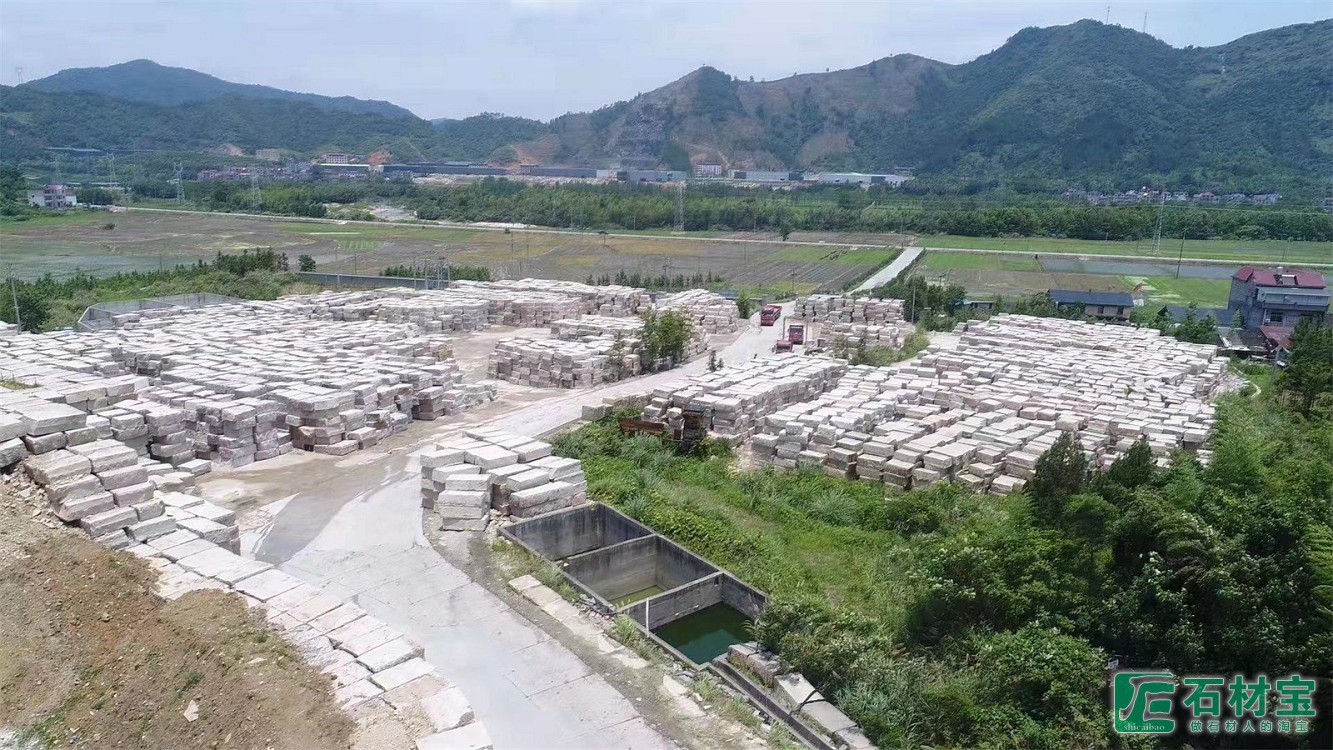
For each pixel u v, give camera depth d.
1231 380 47.69
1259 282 67.50
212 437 28.72
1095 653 17.17
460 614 19.09
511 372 43.19
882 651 18.00
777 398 36.28
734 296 73.38
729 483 29.19
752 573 22.38
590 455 30.94
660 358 46.41
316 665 15.09
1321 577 17.27
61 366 34.53
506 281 73.38
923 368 41.78
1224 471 23.19
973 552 19.36
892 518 25.42
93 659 15.72
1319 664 16.48
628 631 18.34
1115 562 19.55
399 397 33.72
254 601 17.20
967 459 28.50
